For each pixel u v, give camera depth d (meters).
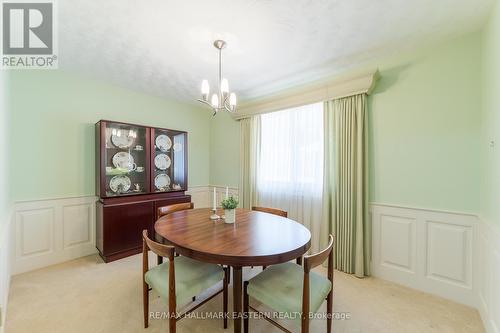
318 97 2.69
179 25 1.81
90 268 2.54
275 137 3.26
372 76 2.23
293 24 1.80
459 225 1.99
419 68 2.18
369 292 2.13
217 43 2.06
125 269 2.53
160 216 2.42
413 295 2.08
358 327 1.67
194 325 1.67
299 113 3.02
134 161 3.23
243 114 3.54
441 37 1.98
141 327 1.63
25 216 2.46
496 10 1.54
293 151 3.06
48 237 2.62
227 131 4.14
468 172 1.95
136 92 3.38
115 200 2.86
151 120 3.56
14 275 2.36
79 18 1.72
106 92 3.07
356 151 2.48
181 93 3.51
